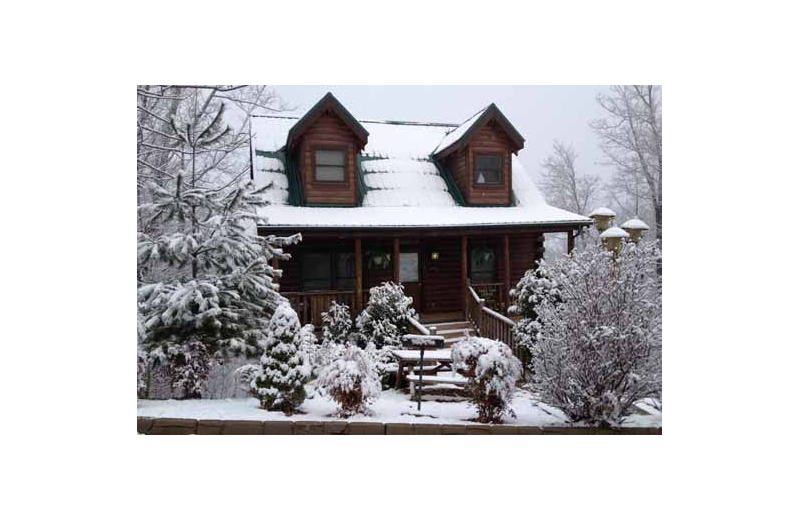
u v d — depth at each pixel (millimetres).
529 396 7691
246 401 7008
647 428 5672
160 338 7332
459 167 13406
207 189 7684
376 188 12711
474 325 11477
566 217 12688
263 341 6555
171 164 14250
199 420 5605
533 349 6016
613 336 5312
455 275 13359
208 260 7832
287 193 11742
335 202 11773
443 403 7230
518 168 14953
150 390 8273
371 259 12344
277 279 11703
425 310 12992
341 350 6531
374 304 9688
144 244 7023
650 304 5363
